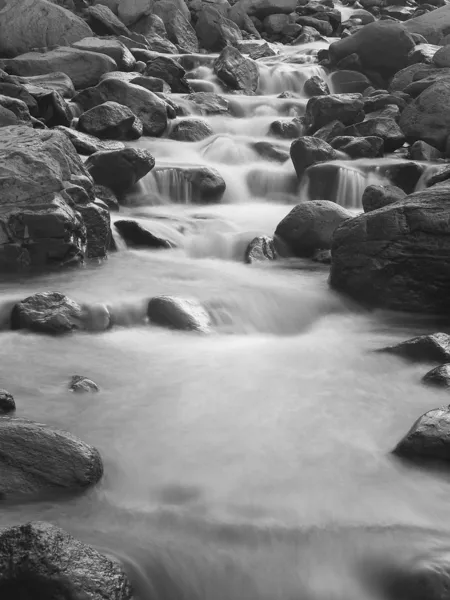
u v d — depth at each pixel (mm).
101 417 5773
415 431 5203
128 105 15266
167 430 5602
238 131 16219
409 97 16781
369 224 8750
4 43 18969
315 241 10469
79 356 6973
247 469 5094
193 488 4871
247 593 4098
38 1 19281
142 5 22141
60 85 16438
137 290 8641
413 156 14242
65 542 3994
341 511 4633
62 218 9320
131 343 7371
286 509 4645
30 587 3832
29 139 10164
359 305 8875
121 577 3918
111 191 11766
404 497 4805
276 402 6094
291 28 25172
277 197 13453
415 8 28766
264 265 10180
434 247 8438
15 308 7625
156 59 18391
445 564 4086
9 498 4684
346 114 15414
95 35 20297
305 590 4102
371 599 4066
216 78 19422
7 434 4871
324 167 13000
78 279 9078
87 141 13391
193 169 12719
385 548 4301
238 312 8289
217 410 5938
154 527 4449
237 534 4383
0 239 9250
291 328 8289
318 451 5340
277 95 19125
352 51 19703
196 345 7430
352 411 5961
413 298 8648
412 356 6973
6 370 6594
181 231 11188
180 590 4078
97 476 4863
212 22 23016
